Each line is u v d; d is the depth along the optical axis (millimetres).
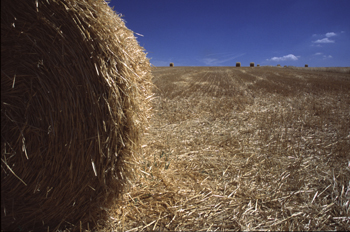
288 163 3674
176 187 2977
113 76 2215
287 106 7949
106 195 2355
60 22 2000
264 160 3752
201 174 3326
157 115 6781
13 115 1901
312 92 11055
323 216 2445
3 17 1823
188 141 4629
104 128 2139
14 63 1866
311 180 3168
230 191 2916
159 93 10859
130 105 2354
